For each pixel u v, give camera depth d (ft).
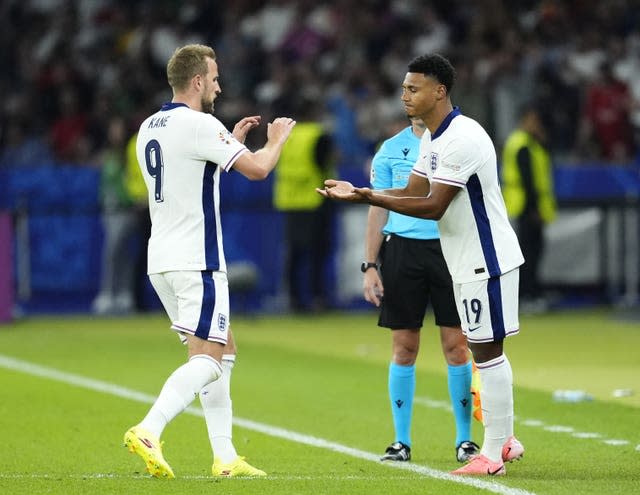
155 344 186.19
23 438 111.55
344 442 110.73
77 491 84.02
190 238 88.12
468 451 101.30
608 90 257.55
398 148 104.01
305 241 227.61
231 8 286.87
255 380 150.00
